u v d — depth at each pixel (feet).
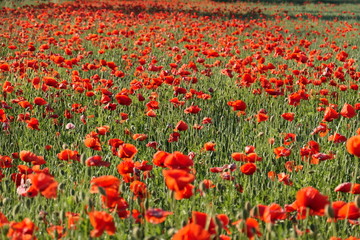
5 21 67.97
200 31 64.08
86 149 19.69
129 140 22.38
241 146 21.93
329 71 31.48
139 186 12.81
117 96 20.38
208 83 35.70
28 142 21.68
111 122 24.52
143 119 26.27
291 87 30.30
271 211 10.38
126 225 13.53
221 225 9.21
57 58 30.07
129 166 13.34
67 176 16.62
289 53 37.55
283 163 19.71
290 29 84.48
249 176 16.83
